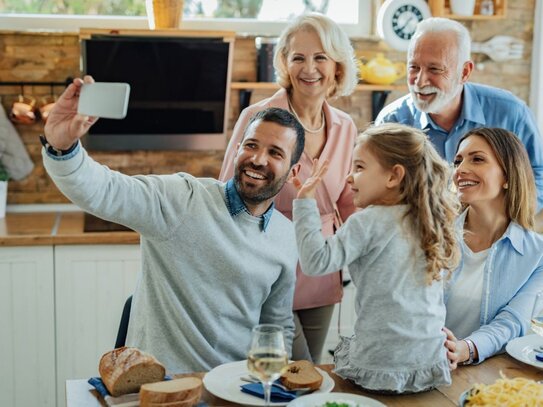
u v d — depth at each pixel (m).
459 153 2.23
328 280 2.68
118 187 1.91
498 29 4.06
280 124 2.06
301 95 2.62
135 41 3.45
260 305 2.15
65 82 3.77
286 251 2.16
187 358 2.06
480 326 2.19
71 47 3.77
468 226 2.25
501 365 1.99
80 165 1.77
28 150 3.80
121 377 1.69
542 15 4.01
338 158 2.68
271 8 3.99
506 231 2.19
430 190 1.77
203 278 2.06
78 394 1.74
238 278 2.07
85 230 3.35
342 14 4.05
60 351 3.33
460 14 3.88
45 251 3.26
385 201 1.80
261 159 2.03
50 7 3.81
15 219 3.62
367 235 1.74
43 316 3.29
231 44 3.54
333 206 2.69
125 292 3.35
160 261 2.07
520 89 4.11
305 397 1.67
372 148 1.80
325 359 3.58
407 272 1.74
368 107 4.02
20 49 3.72
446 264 1.76
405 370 1.75
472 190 2.17
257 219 2.10
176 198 2.03
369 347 1.76
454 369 1.95
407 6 3.76
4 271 3.24
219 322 2.08
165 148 3.76
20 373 3.31
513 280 2.19
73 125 1.70
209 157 3.94
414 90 2.75
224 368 1.86
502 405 1.59
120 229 3.39
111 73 3.53
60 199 3.88
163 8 3.54
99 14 3.86
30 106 3.66
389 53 4.03
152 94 3.61
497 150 2.17
